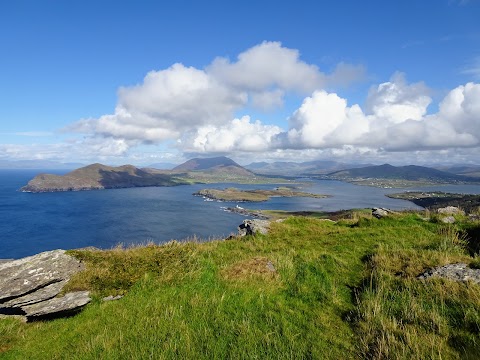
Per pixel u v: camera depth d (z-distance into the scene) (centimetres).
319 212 18025
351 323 1019
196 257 1628
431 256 1348
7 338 1123
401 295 1099
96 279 1408
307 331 988
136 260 1562
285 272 1423
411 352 832
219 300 1209
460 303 980
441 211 2498
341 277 1359
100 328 1115
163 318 1128
